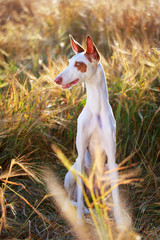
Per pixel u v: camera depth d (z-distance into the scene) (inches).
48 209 135.9
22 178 149.6
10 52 273.1
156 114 165.5
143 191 141.0
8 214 129.0
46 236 120.4
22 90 162.9
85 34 281.3
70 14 302.2
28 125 151.6
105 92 120.5
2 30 317.1
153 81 173.9
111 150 121.9
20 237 119.2
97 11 297.1
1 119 147.0
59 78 112.2
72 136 164.6
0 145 146.6
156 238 115.3
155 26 272.5
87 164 131.3
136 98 163.9
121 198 140.9
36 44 277.1
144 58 178.9
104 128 120.3
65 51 267.6
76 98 171.5
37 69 231.8
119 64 190.4
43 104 163.8
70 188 132.5
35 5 344.8
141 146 163.0
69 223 127.0
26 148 149.2
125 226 116.4
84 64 112.5
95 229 122.3
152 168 151.6
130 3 303.1
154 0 304.5
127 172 152.2
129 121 163.2
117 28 277.1
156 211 127.3
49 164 158.4
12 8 346.0
